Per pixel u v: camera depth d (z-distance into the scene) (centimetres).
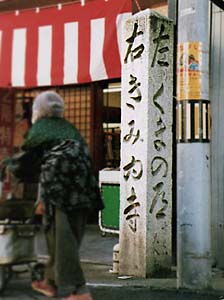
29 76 1095
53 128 564
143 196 740
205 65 673
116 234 1058
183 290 659
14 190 612
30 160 570
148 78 744
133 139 758
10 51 1120
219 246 820
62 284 534
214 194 827
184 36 673
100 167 1177
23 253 605
